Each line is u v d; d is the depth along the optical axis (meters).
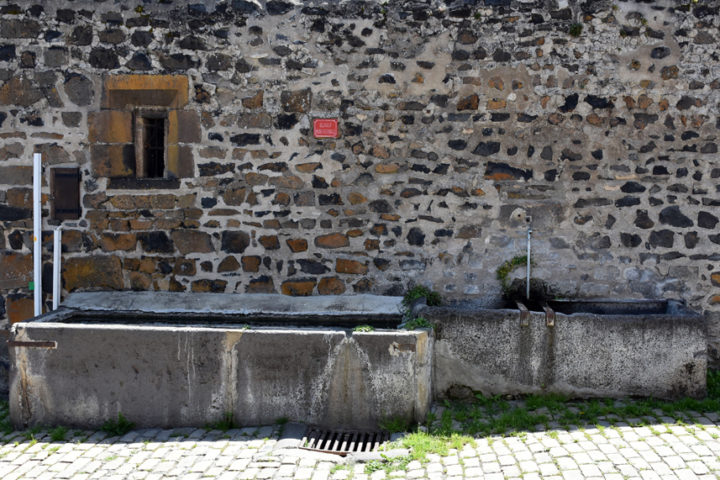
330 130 4.71
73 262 4.84
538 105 4.64
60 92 4.75
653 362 4.12
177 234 4.80
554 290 4.73
